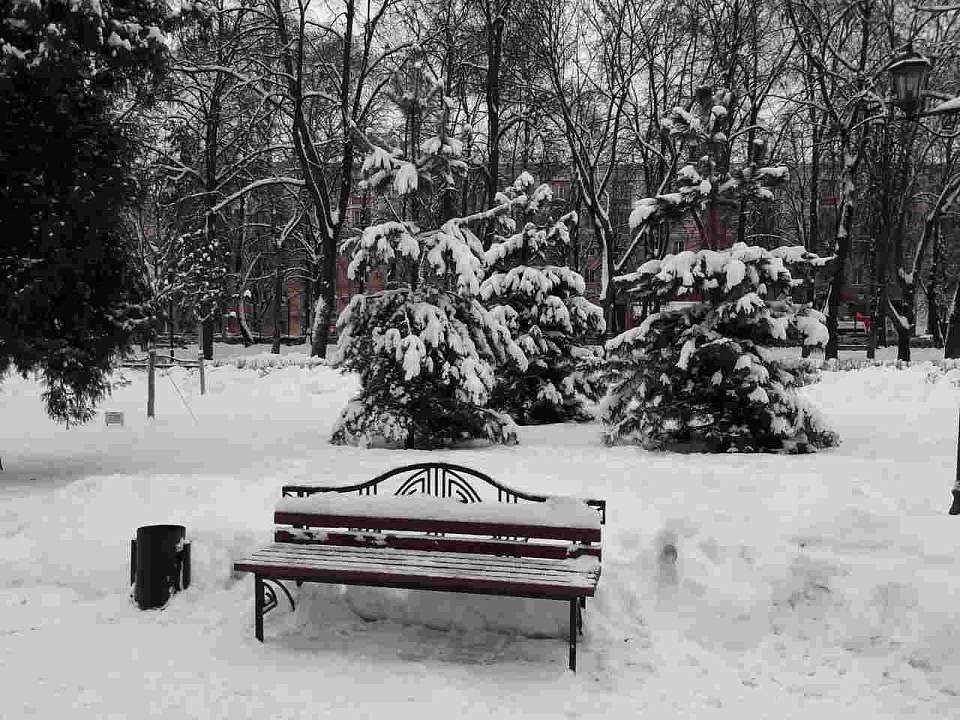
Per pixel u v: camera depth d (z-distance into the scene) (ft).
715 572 18.39
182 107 102.32
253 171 120.37
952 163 109.70
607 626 17.49
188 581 19.83
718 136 42.68
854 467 31.68
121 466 35.83
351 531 18.98
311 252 136.77
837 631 16.84
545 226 61.00
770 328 39.73
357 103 90.68
